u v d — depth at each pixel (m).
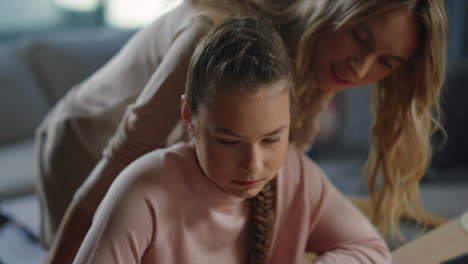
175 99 0.86
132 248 0.72
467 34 2.93
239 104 0.62
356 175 2.57
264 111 0.62
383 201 1.11
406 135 1.04
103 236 0.71
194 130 0.68
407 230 1.37
